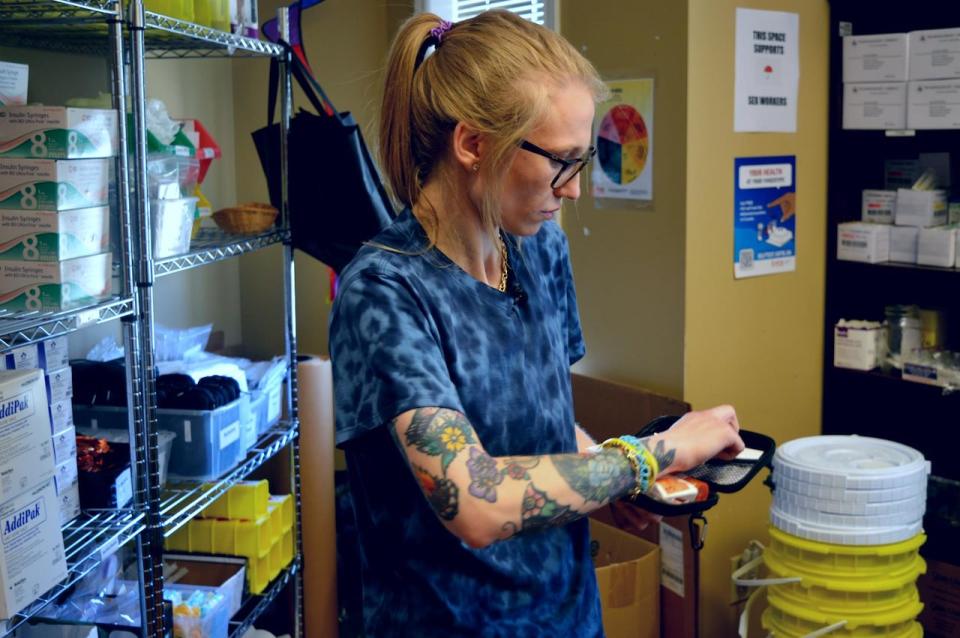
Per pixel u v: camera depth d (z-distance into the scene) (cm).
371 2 361
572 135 117
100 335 269
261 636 273
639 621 262
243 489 253
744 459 151
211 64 337
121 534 192
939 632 277
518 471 111
